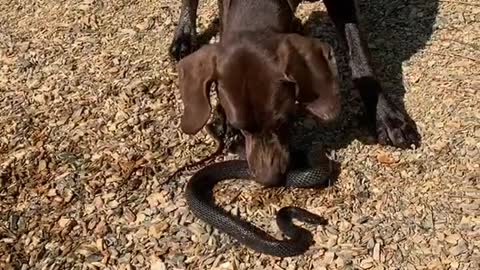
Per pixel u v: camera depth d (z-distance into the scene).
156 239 1.30
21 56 1.69
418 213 1.29
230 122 1.20
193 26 1.66
